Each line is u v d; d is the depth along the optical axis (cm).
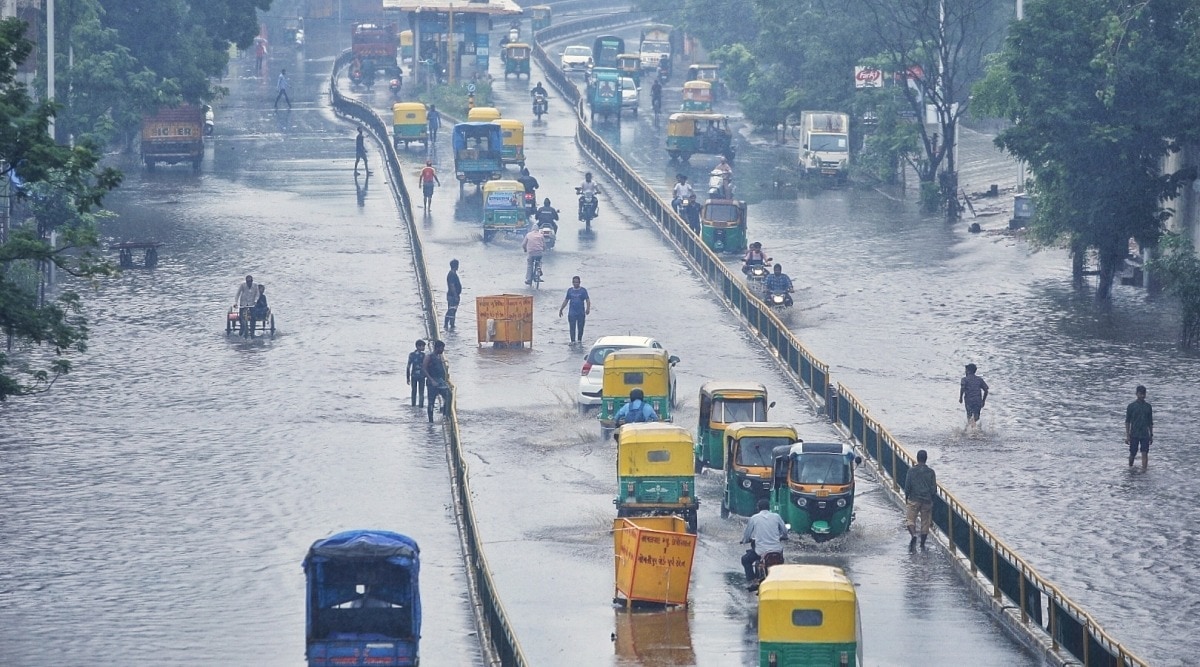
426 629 8838
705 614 8938
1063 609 8212
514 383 14550
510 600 9219
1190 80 16912
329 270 19100
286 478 11838
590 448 12575
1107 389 14125
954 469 11856
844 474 10344
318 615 7825
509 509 11031
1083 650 7919
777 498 10475
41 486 11594
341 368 15125
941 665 8144
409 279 18762
